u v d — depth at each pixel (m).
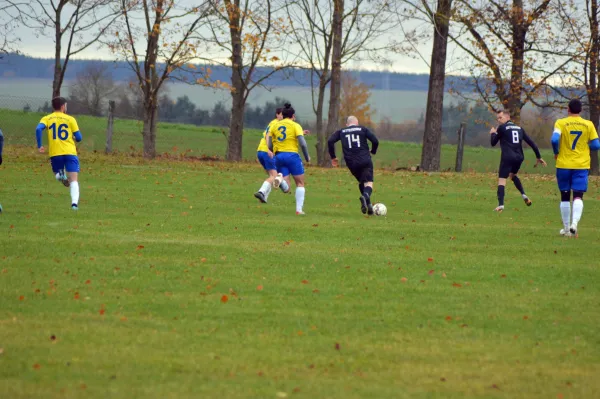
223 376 18.72
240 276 30.25
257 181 79.12
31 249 33.78
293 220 48.44
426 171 114.69
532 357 21.06
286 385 18.20
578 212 43.59
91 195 58.91
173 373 18.83
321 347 21.41
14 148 106.94
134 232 40.50
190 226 43.69
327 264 33.22
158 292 27.34
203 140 169.12
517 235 43.94
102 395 17.12
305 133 52.91
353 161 52.75
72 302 25.52
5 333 21.69
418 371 19.59
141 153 119.00
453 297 27.80
